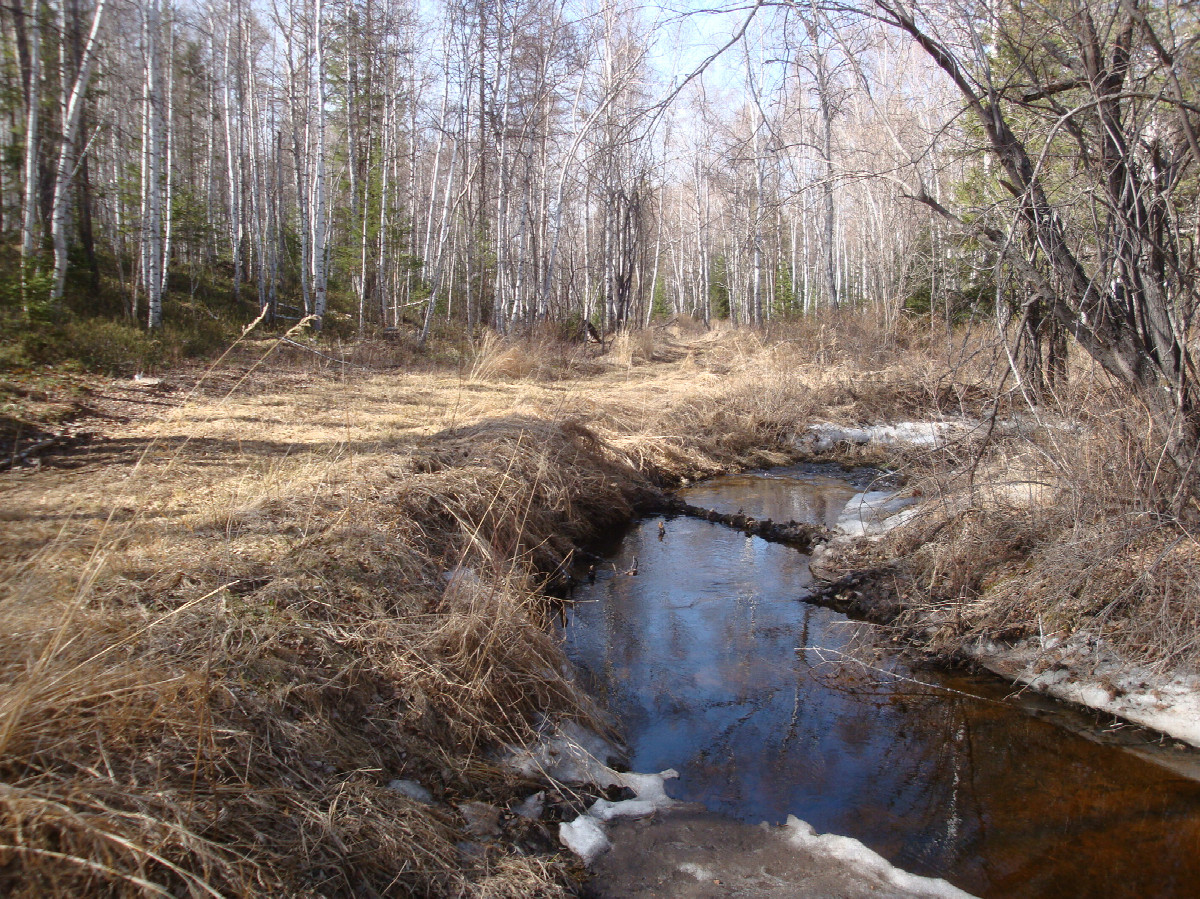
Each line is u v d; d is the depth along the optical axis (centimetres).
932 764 415
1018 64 528
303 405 996
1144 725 439
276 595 399
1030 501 583
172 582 394
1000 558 582
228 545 453
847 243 3591
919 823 364
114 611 348
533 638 459
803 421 1313
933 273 782
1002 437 605
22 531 452
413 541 530
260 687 328
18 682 270
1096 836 354
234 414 909
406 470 665
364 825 287
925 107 704
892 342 1509
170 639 337
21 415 793
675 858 324
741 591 669
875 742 438
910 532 677
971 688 502
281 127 2675
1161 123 486
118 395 970
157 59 1617
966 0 530
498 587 484
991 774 405
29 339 1089
